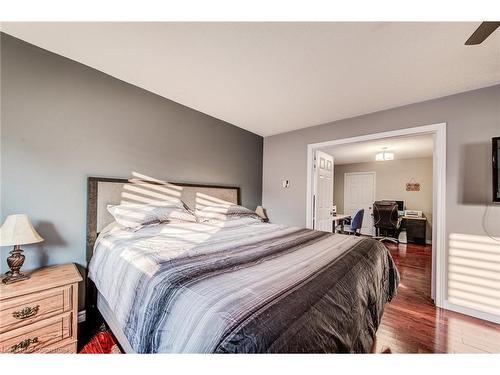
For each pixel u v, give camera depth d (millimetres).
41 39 1642
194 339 723
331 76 2039
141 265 1203
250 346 632
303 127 3508
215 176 3203
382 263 1679
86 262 1939
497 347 1636
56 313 1414
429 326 1904
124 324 1134
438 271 2273
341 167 6898
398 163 5945
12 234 1374
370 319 1255
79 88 1938
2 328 1222
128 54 1798
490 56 1690
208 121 3086
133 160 2305
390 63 1815
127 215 1915
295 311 774
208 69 1981
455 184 2227
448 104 2305
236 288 907
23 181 1665
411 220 5258
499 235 2008
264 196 4012
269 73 2018
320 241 1816
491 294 2018
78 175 1934
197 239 1735
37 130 1729
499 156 1979
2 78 1586
